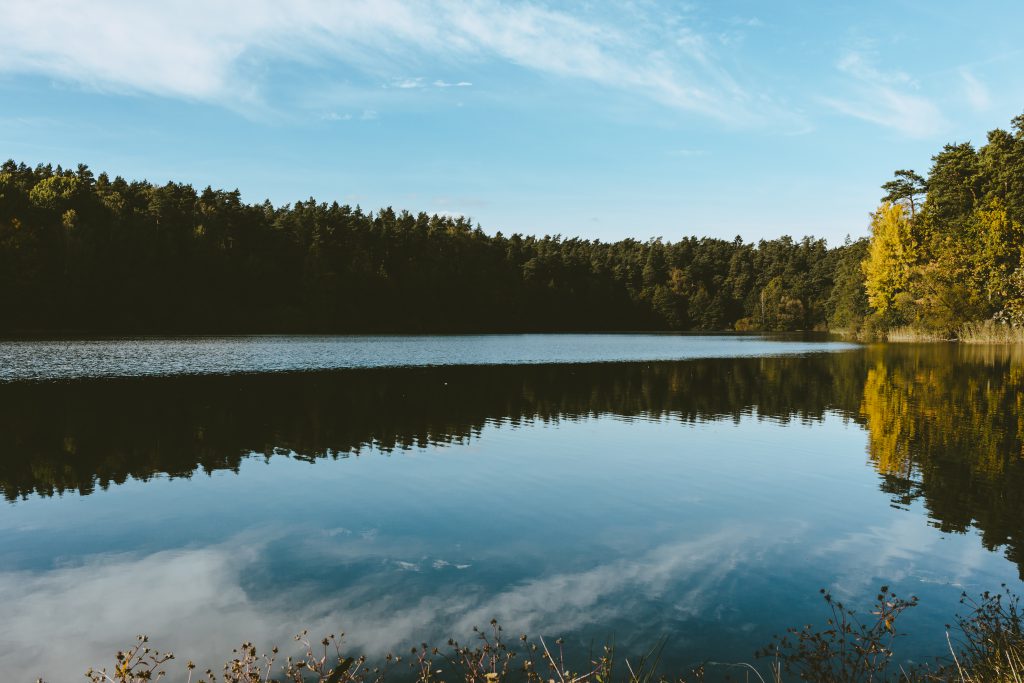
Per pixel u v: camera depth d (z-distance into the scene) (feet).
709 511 42.34
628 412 83.46
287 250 350.43
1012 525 39.17
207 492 46.26
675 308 482.28
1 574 31.83
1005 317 216.54
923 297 235.81
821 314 449.48
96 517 40.75
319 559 33.76
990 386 102.94
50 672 22.95
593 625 26.22
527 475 51.39
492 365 151.23
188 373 121.80
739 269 515.91
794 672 22.43
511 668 22.65
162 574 31.81
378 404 87.92
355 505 43.29
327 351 189.57
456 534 37.73
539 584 30.50
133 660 23.68
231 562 33.27
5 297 238.07
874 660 22.16
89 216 278.46
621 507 43.09
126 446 61.16
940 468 52.70
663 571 32.14
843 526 39.17
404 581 30.76
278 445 62.13
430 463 55.26
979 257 220.02
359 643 24.72
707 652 23.98
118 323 266.57
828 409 84.53
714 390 106.01
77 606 28.35
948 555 34.30
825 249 510.58
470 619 26.81
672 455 58.80
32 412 78.38
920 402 87.51
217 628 26.14
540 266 463.42
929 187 268.00
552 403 91.09
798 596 29.12
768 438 66.33
